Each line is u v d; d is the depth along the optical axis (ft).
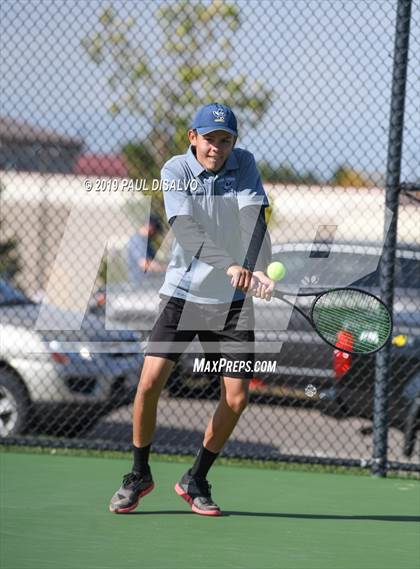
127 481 39.99
